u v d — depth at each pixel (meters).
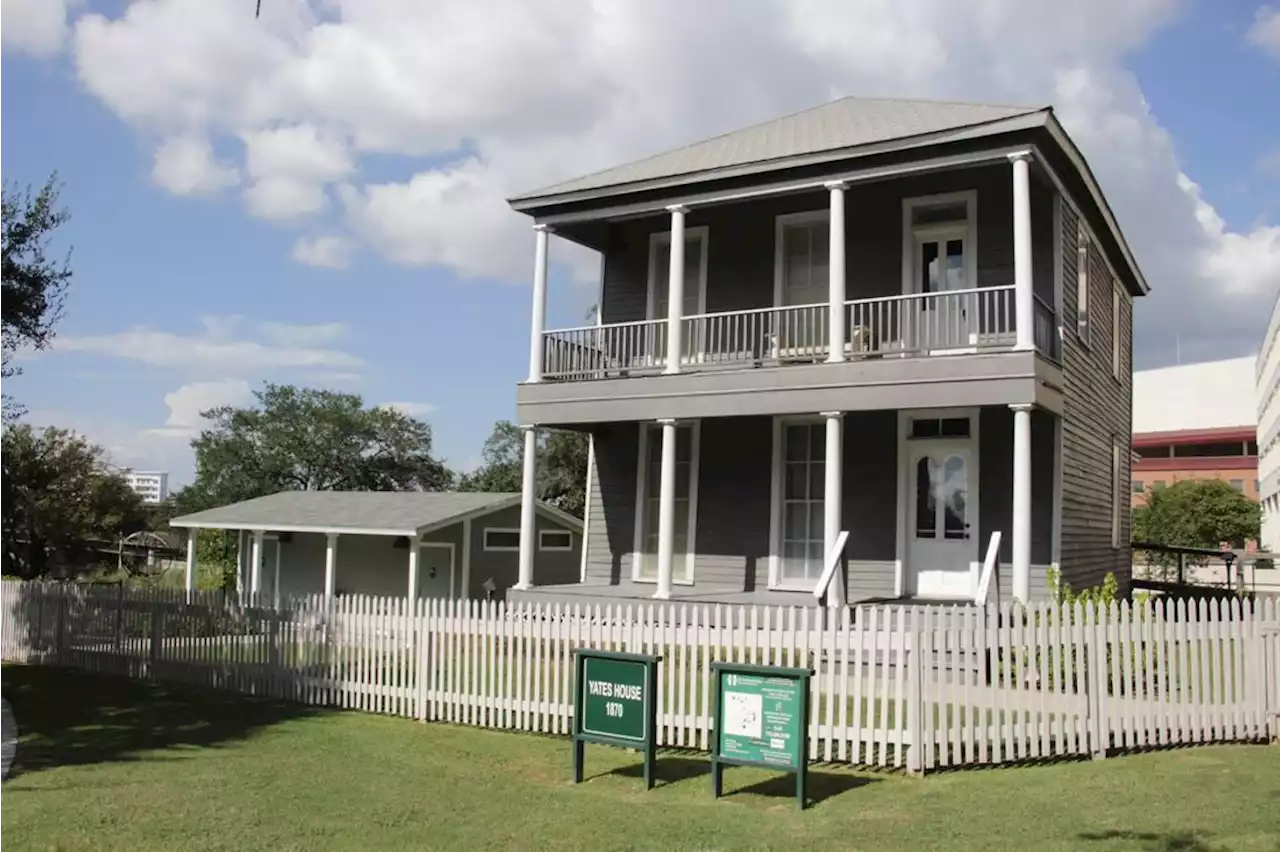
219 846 6.75
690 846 6.77
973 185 16.06
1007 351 13.66
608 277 19.33
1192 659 10.05
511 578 26.73
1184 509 53.66
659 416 16.27
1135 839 6.80
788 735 7.93
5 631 18.41
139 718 12.01
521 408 17.55
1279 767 8.95
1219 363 82.25
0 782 8.62
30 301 14.48
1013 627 9.51
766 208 17.77
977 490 15.72
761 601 15.88
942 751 9.13
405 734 11.00
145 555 40.09
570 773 9.10
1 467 26.80
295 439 57.50
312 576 28.02
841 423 15.08
